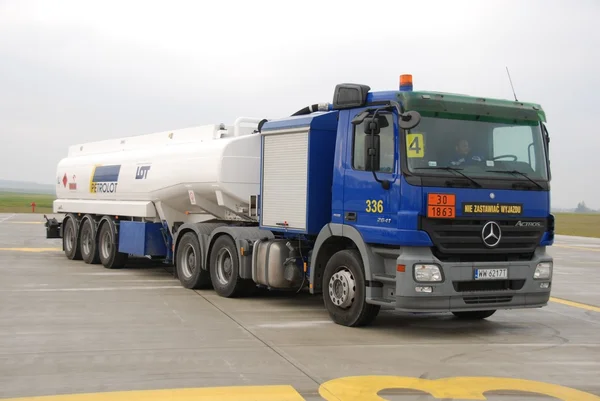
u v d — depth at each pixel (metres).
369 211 9.03
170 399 5.89
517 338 9.01
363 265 9.20
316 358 7.51
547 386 6.56
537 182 9.20
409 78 9.29
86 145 18.97
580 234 47.22
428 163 8.62
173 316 10.01
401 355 7.79
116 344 8.04
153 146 15.31
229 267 11.91
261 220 11.23
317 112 10.88
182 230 13.26
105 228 16.50
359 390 6.26
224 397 5.96
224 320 9.77
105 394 6.02
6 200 114.38
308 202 10.12
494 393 6.27
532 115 9.40
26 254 19.91
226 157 12.21
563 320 10.59
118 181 15.93
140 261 18.09
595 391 6.43
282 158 10.76
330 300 9.68
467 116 8.91
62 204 18.97
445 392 6.26
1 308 10.48
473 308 8.77
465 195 8.68
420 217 8.45
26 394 6.00
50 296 11.74
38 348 7.79
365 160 8.84
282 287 10.84
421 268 8.48
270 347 8.02
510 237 8.98
